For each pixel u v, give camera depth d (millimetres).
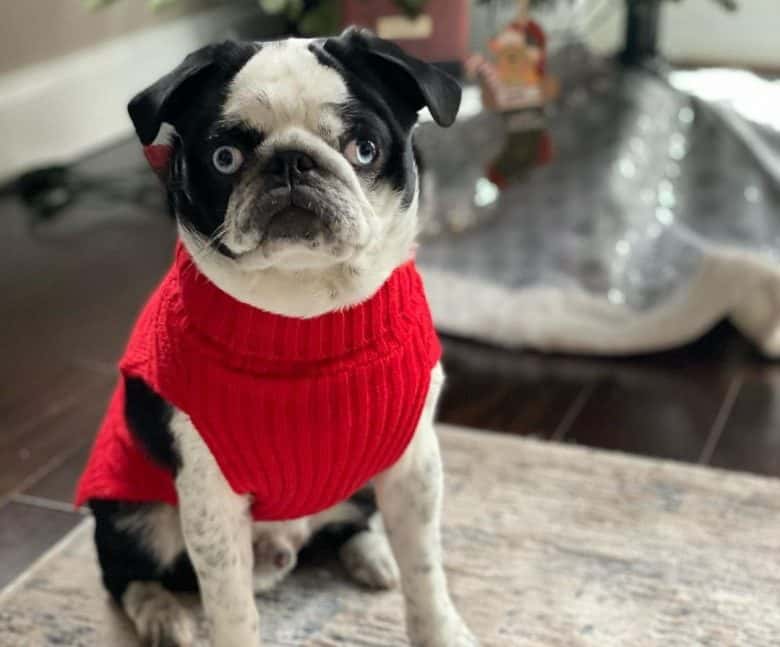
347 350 625
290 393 618
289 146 564
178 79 585
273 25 2062
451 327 1192
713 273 1109
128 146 1765
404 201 614
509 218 1301
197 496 656
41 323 1245
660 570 820
